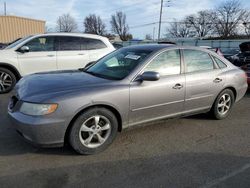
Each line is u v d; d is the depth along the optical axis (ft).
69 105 11.80
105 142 13.17
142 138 15.05
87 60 28.43
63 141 12.09
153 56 14.74
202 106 17.03
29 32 93.97
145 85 13.94
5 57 24.73
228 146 14.42
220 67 17.98
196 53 16.76
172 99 15.16
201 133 16.11
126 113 13.58
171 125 17.17
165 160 12.67
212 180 11.12
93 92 12.43
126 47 17.19
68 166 11.82
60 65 27.25
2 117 17.85
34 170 11.41
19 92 12.96
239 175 11.54
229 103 18.78
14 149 13.17
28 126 11.55
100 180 10.88
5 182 10.52
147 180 11.00
